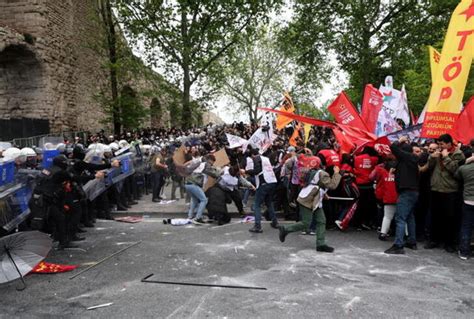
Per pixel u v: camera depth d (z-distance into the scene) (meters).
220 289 4.82
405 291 4.72
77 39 21.78
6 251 4.68
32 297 4.67
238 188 9.92
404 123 10.80
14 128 16.06
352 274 5.31
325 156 7.58
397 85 25.73
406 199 6.21
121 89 23.72
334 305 4.33
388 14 22.17
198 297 4.59
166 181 15.01
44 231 7.18
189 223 8.56
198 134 21.38
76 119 21.47
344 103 8.19
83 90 22.55
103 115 25.59
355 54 22.20
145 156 12.45
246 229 8.00
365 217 7.87
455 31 6.44
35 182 6.68
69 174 6.43
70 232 6.98
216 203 8.34
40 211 6.16
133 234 7.62
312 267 5.61
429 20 21.50
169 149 13.16
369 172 7.69
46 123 17.55
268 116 10.41
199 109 25.88
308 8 22.67
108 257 6.14
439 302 4.41
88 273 5.44
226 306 4.33
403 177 6.21
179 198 11.43
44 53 18.02
